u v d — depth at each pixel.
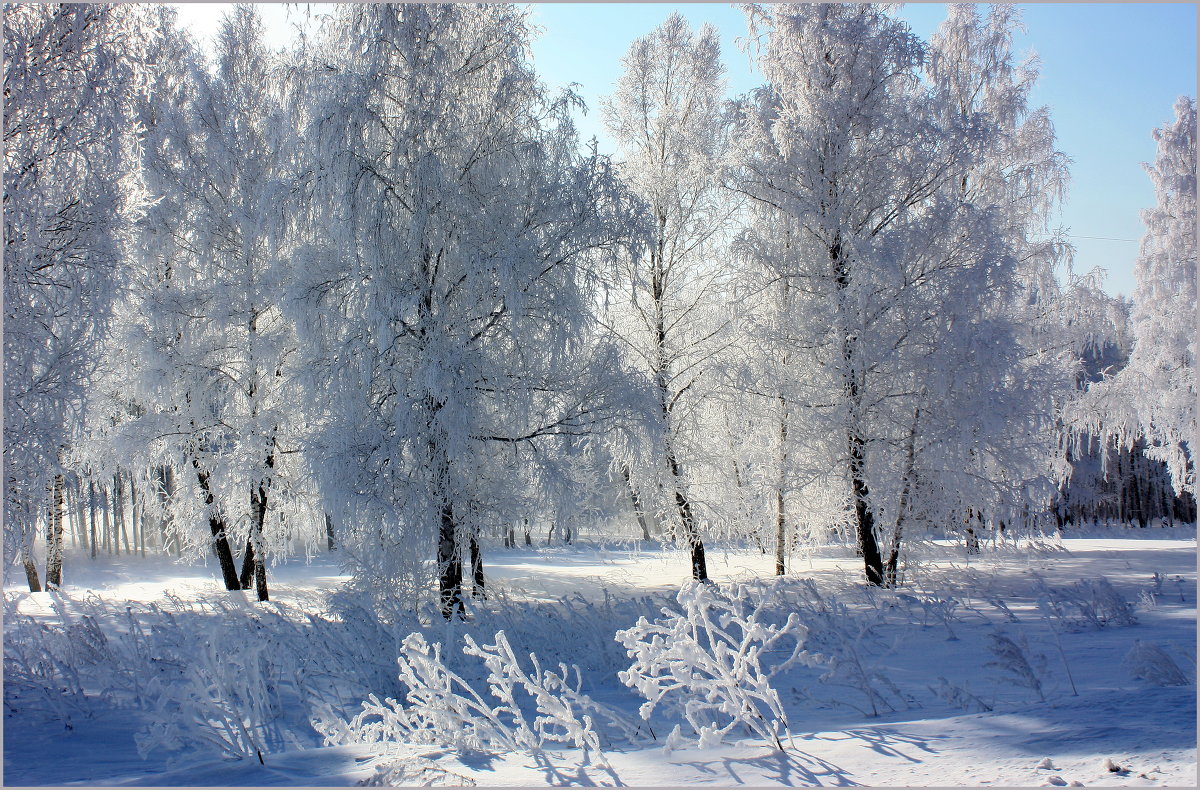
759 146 13.62
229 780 3.45
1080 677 4.65
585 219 10.62
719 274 15.33
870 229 13.38
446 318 10.75
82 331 8.32
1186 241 20.98
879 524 13.11
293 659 6.48
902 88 14.38
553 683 3.78
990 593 10.59
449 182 10.48
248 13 16.34
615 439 11.57
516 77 10.90
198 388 15.02
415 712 4.20
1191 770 2.24
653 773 2.93
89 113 8.54
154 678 5.41
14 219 7.80
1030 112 16.89
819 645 6.80
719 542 15.74
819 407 13.41
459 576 11.11
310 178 10.59
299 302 10.50
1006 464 12.48
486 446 11.27
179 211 14.96
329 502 9.84
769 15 14.37
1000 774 2.43
